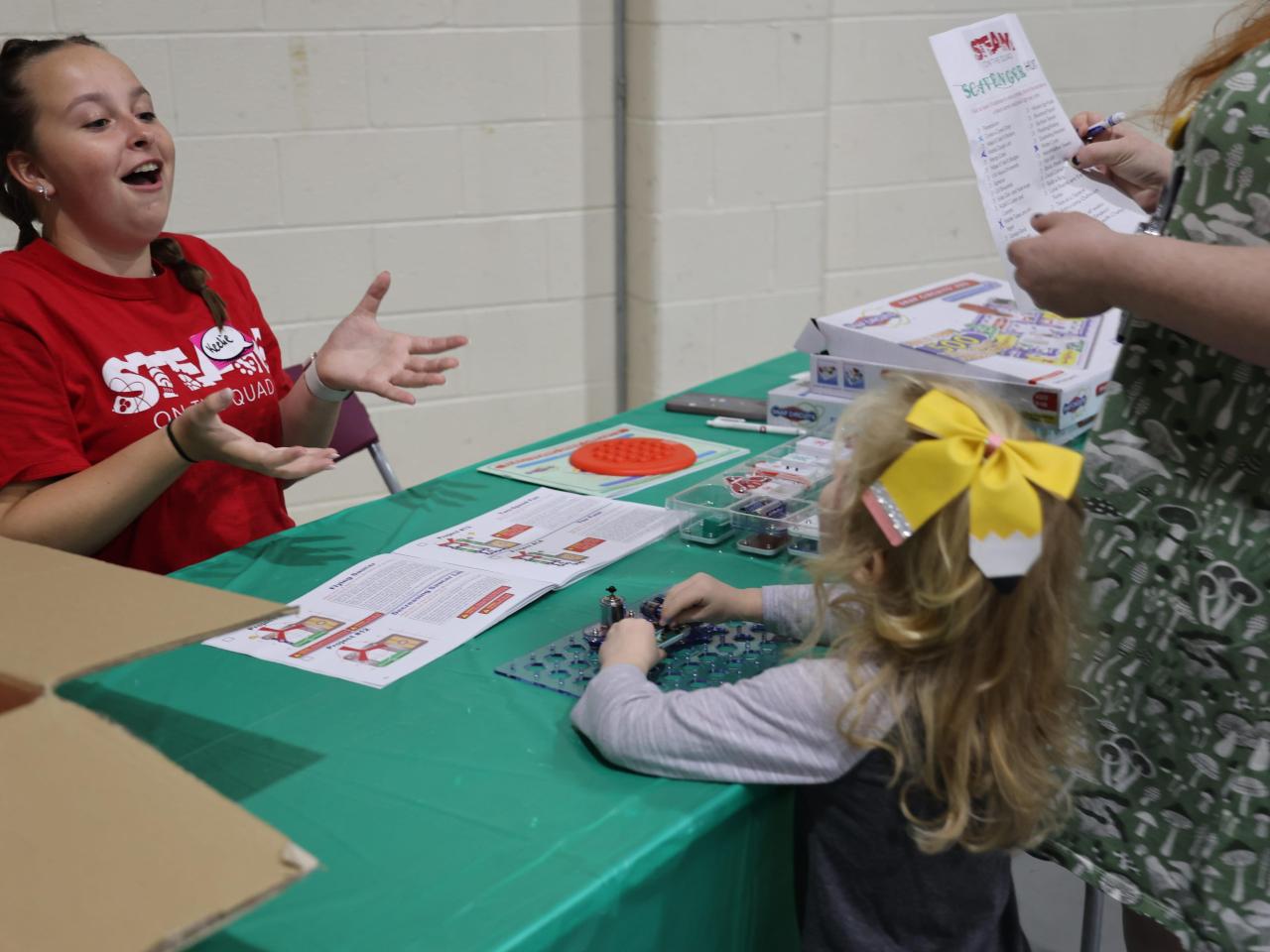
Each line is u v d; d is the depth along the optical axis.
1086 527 1.08
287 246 2.61
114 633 0.77
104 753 0.64
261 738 1.00
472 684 1.09
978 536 0.86
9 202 1.50
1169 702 1.04
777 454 1.62
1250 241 0.97
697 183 2.82
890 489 0.89
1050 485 0.87
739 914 0.99
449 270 2.77
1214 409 0.99
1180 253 0.95
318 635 1.19
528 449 1.79
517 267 2.83
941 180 3.18
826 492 1.00
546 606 1.25
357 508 1.56
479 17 2.63
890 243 3.19
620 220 2.90
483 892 0.80
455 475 1.68
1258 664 0.98
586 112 2.78
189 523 1.53
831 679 0.93
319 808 0.90
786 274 2.98
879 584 0.93
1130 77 3.21
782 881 1.04
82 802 0.61
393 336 1.59
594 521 1.48
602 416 3.03
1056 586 0.94
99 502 1.31
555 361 2.94
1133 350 1.05
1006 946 1.05
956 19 3.04
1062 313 1.05
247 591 1.30
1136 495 1.05
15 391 1.38
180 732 1.02
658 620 1.17
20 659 0.74
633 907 0.86
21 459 1.37
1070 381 1.56
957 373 1.62
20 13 2.29
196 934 0.53
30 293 1.42
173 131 2.46
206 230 2.54
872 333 1.73
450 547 1.40
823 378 1.77
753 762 0.93
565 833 0.87
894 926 0.97
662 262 2.85
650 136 2.76
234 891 0.55
